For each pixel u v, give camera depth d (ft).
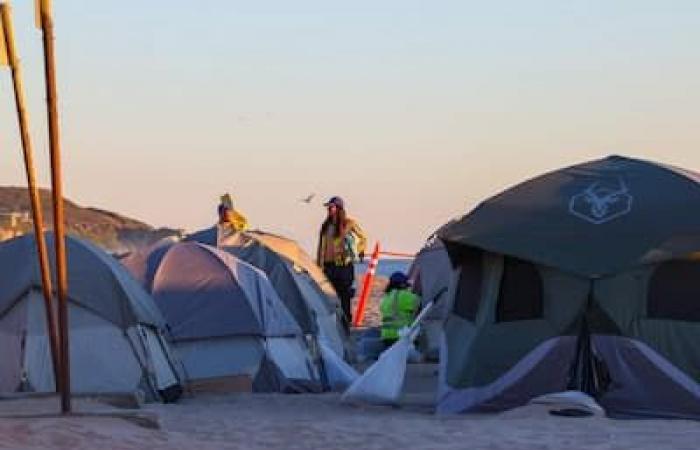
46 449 48.52
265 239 118.62
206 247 93.45
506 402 69.26
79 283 78.69
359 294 208.74
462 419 65.82
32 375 76.33
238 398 82.38
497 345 70.79
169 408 72.74
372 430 59.98
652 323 68.18
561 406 65.92
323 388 96.58
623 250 68.90
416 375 102.01
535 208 72.79
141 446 51.29
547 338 69.36
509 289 71.51
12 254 79.41
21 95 59.26
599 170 74.95
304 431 59.52
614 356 68.08
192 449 51.90
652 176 73.15
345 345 120.26
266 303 91.76
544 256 69.62
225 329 88.79
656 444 54.65
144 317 80.79
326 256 127.03
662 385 67.05
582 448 53.67
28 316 77.20
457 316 75.97
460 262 75.92
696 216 69.72
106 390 77.36
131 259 93.20
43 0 54.95
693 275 68.33
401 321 115.44
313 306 106.63
